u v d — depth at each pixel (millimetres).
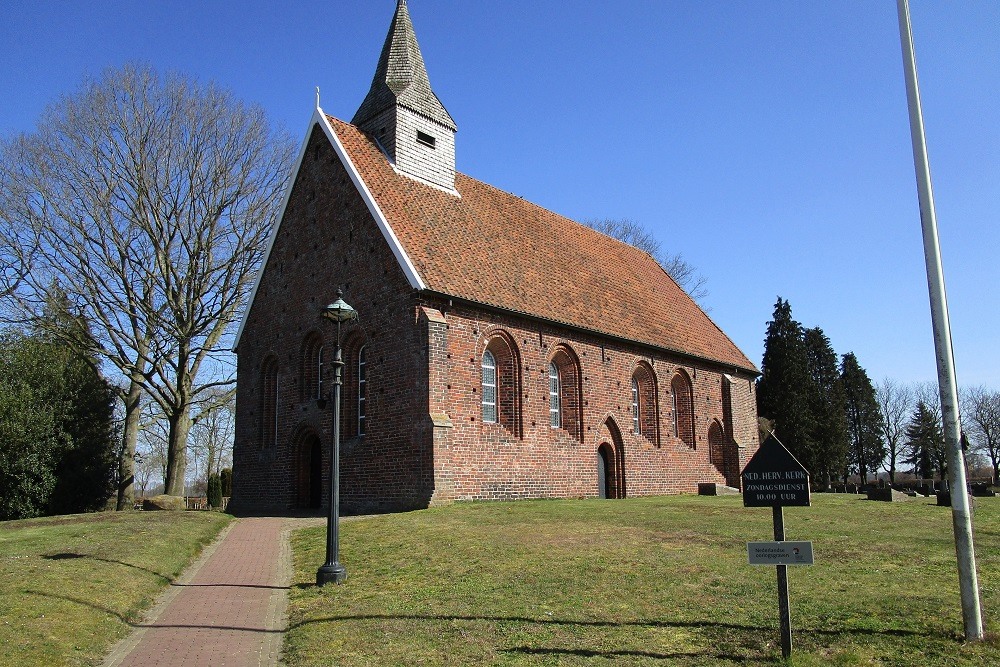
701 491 30891
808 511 19031
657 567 11555
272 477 27625
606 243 38500
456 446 22234
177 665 8242
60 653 8250
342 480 24312
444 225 26688
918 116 8492
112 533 16953
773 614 8734
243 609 10828
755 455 7586
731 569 11234
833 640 7707
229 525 21453
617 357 29703
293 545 16406
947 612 8453
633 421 30484
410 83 28438
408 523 17359
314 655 8156
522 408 24906
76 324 32406
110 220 31703
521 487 24312
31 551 14047
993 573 10508
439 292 22609
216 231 34344
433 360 21984
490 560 12586
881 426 75875
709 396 35406
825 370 61062
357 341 24922
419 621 9156
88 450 30734
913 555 12016
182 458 33531
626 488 28859
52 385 30234
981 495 28219
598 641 8086
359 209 25203
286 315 28047
